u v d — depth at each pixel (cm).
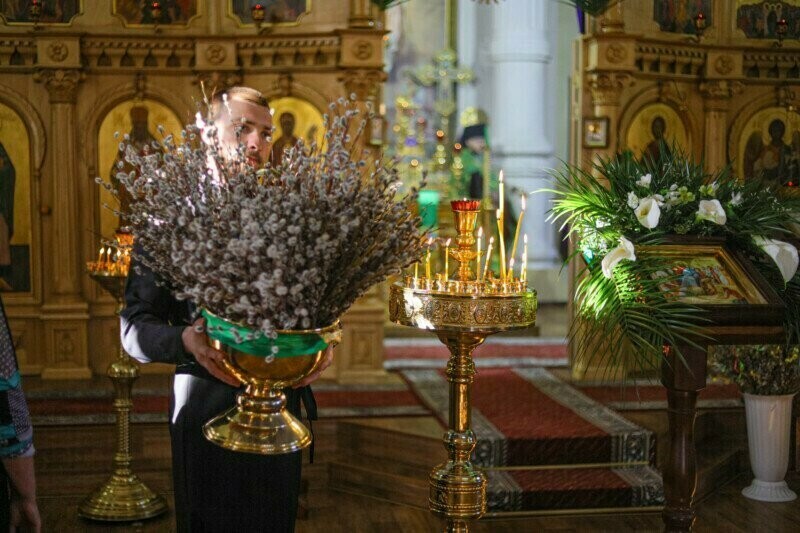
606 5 636
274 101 761
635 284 349
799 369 552
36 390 700
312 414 292
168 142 231
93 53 752
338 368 746
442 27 1164
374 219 223
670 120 794
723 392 690
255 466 265
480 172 1073
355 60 734
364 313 745
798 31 805
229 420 234
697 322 346
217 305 221
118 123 762
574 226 382
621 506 554
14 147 756
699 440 638
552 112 1186
